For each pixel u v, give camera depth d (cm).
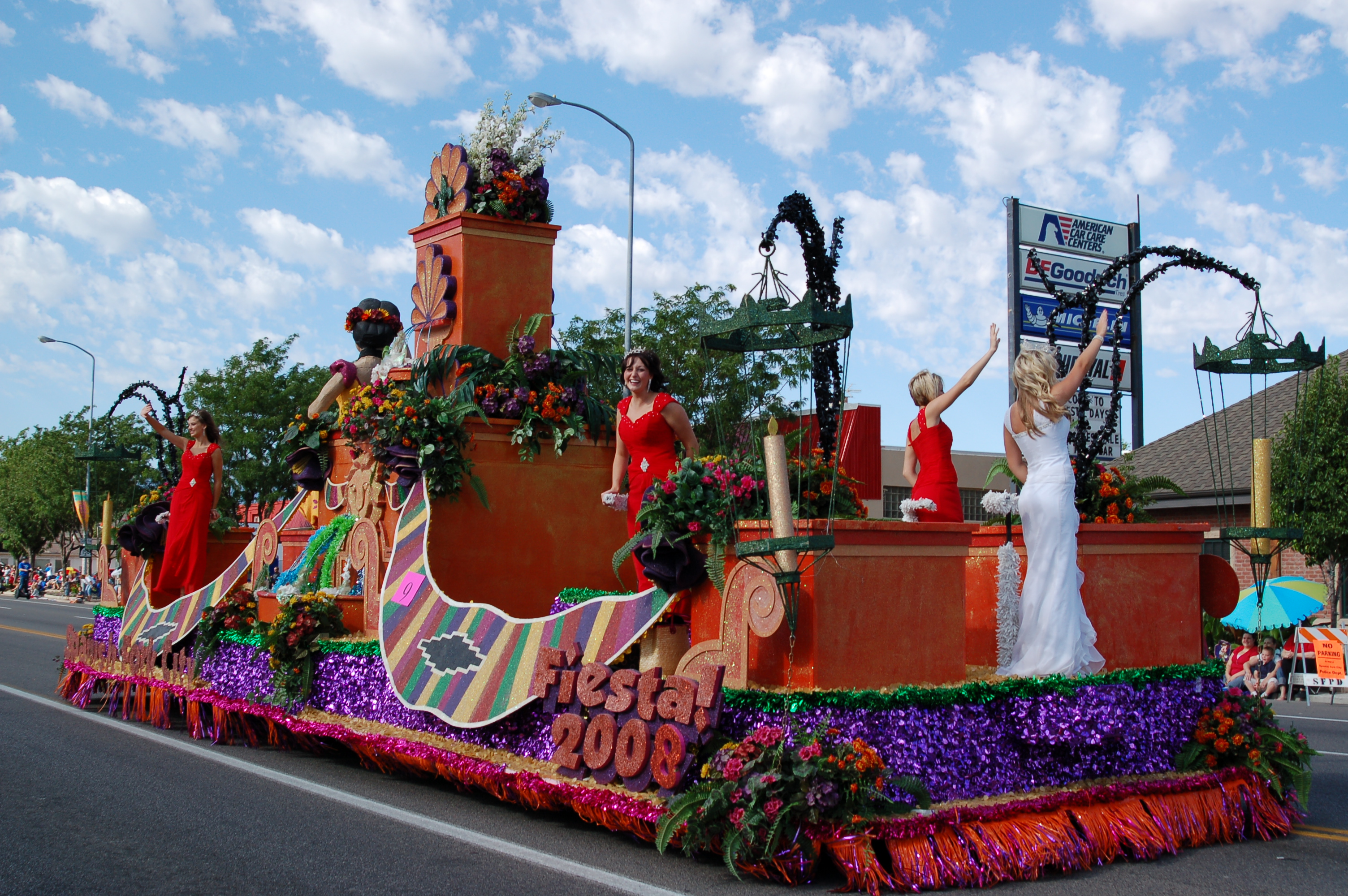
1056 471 642
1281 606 1580
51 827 622
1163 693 662
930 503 720
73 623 2720
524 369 907
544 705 648
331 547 936
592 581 920
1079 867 557
